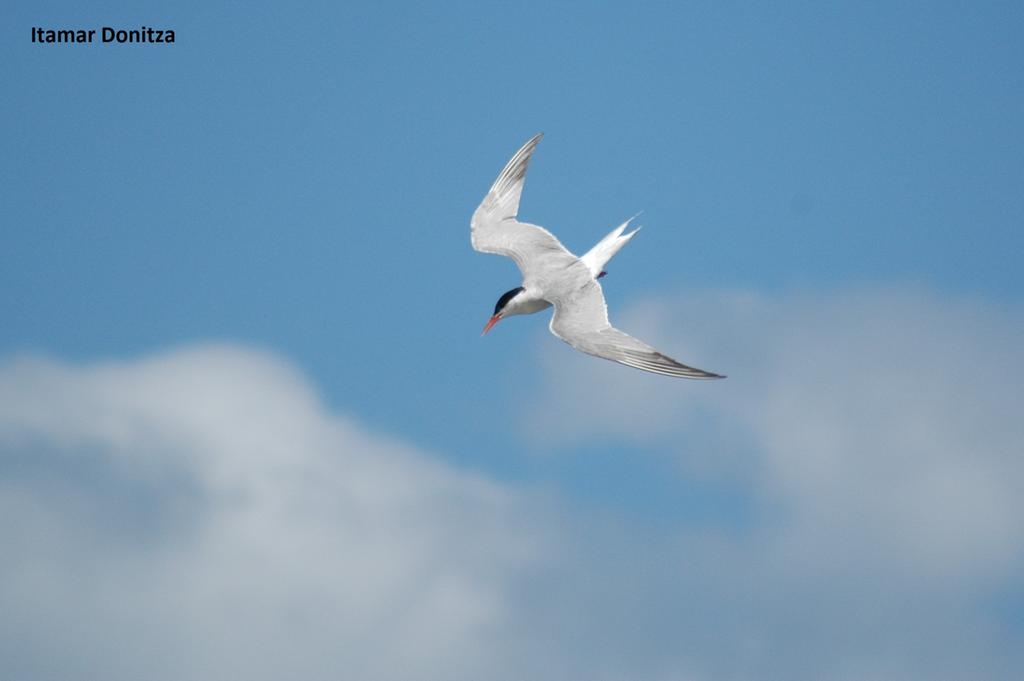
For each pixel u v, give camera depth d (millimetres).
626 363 13742
